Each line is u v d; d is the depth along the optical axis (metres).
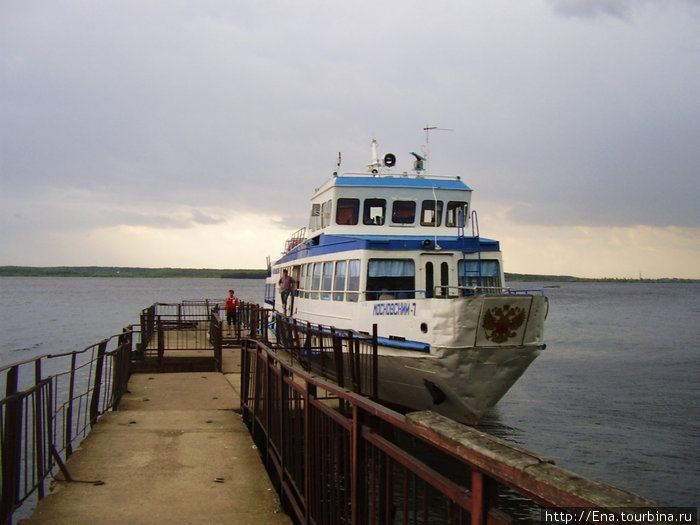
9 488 6.27
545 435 18.12
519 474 2.62
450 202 18.86
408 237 17.44
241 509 7.22
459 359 12.63
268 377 9.32
